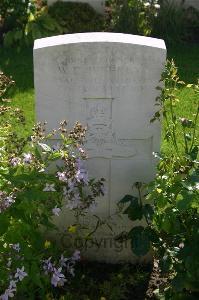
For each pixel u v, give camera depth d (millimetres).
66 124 3781
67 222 4188
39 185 3533
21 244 3473
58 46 3746
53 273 3572
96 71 3803
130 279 4055
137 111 3918
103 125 3965
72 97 3885
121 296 3918
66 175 3604
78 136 3697
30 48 8305
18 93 6730
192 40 8781
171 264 3645
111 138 4004
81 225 4207
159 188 3553
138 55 3756
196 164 3672
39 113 3943
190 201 3297
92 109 3920
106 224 4211
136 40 3795
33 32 8445
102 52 3752
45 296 3770
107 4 8812
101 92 3863
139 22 8469
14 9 8609
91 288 3992
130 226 4207
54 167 3990
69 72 3812
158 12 8594
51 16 8758
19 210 3412
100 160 4070
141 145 4027
